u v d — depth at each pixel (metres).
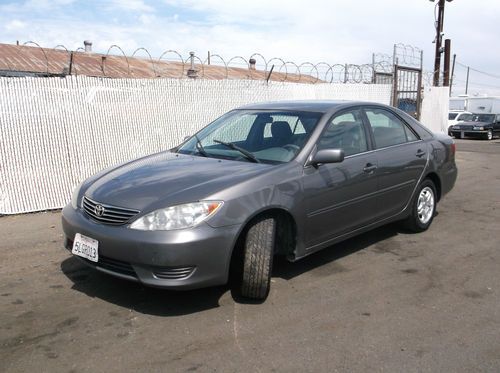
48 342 3.44
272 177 4.14
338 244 5.64
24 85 6.93
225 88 9.24
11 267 4.86
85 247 3.94
